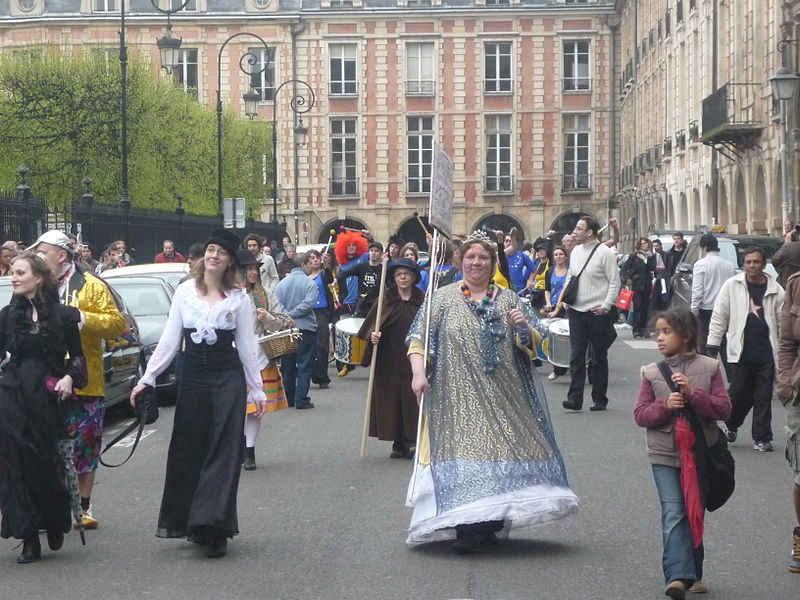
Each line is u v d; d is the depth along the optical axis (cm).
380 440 1330
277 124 7300
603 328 1595
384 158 7350
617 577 790
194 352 874
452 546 874
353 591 764
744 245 2375
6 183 4500
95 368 943
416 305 1272
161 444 1391
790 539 900
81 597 765
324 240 7400
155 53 7231
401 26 7281
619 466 1195
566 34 7250
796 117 3234
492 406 849
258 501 1052
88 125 4503
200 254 1262
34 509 849
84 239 3089
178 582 796
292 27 7250
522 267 2331
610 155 7288
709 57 4288
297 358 1700
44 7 7288
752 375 1292
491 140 7356
